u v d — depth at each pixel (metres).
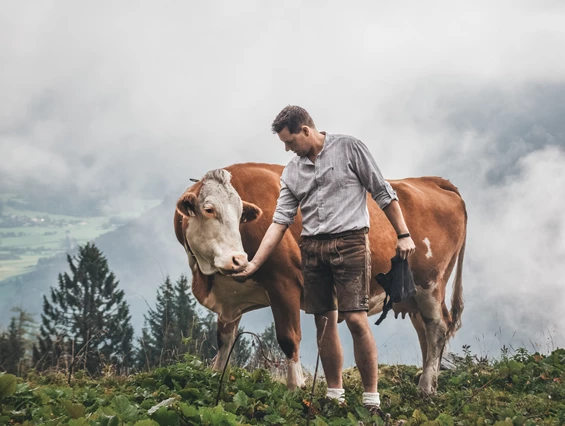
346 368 8.27
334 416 4.60
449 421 4.36
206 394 4.80
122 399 3.93
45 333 58.28
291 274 6.34
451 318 8.04
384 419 4.52
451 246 8.02
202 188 5.99
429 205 7.95
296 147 4.85
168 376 5.30
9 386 4.11
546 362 6.77
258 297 6.63
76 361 6.86
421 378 7.12
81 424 3.41
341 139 4.84
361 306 4.67
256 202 6.42
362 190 4.84
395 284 4.73
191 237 6.05
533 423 4.38
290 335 6.21
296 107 4.88
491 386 6.38
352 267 4.68
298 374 6.05
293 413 4.63
